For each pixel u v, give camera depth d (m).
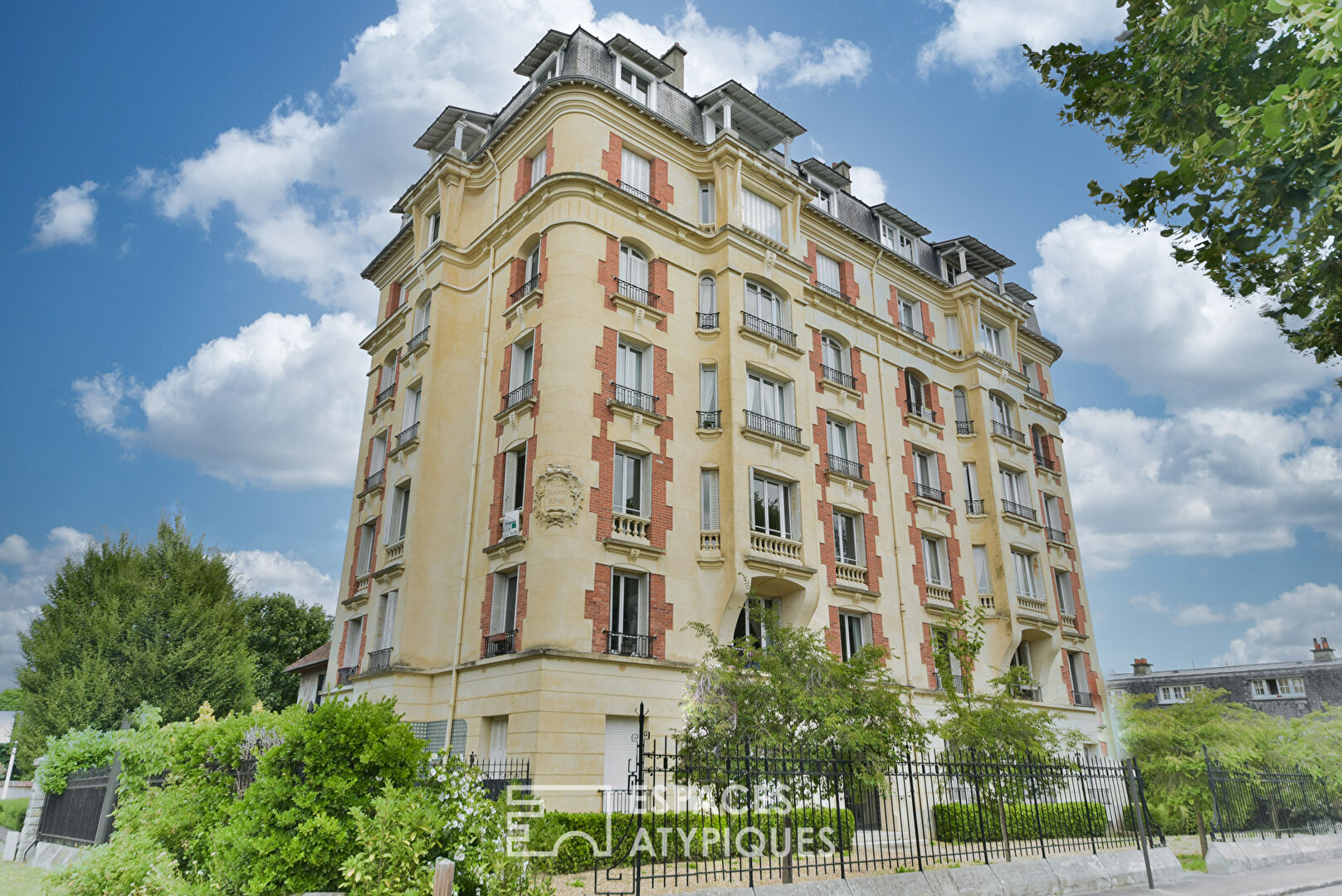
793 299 25.03
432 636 21.86
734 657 16.97
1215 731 24.94
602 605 19.02
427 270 26.06
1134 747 25.75
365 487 26.67
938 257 33.53
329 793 9.26
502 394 22.25
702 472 22.23
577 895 11.80
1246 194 8.28
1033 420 34.12
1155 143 8.78
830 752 14.41
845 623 24.64
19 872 15.77
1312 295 8.92
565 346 20.52
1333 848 19.56
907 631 25.83
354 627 25.14
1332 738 26.47
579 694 17.83
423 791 9.67
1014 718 18.72
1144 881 14.93
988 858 13.73
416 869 8.80
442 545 22.67
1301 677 54.16
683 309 23.28
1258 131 7.66
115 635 28.39
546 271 21.64
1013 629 28.05
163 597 30.11
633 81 24.67
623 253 22.75
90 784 16.17
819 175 29.31
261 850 8.87
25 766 27.00
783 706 15.52
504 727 18.83
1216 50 8.20
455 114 26.98
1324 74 6.57
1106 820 18.59
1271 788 20.53
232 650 31.19
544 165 23.59
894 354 29.53
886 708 15.89
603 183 22.02
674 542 20.81
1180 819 23.44
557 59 24.31
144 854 10.47
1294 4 6.46
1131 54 8.94
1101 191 9.24
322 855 8.88
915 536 27.50
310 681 38.84
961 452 30.81
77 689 26.77
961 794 17.23
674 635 19.98
